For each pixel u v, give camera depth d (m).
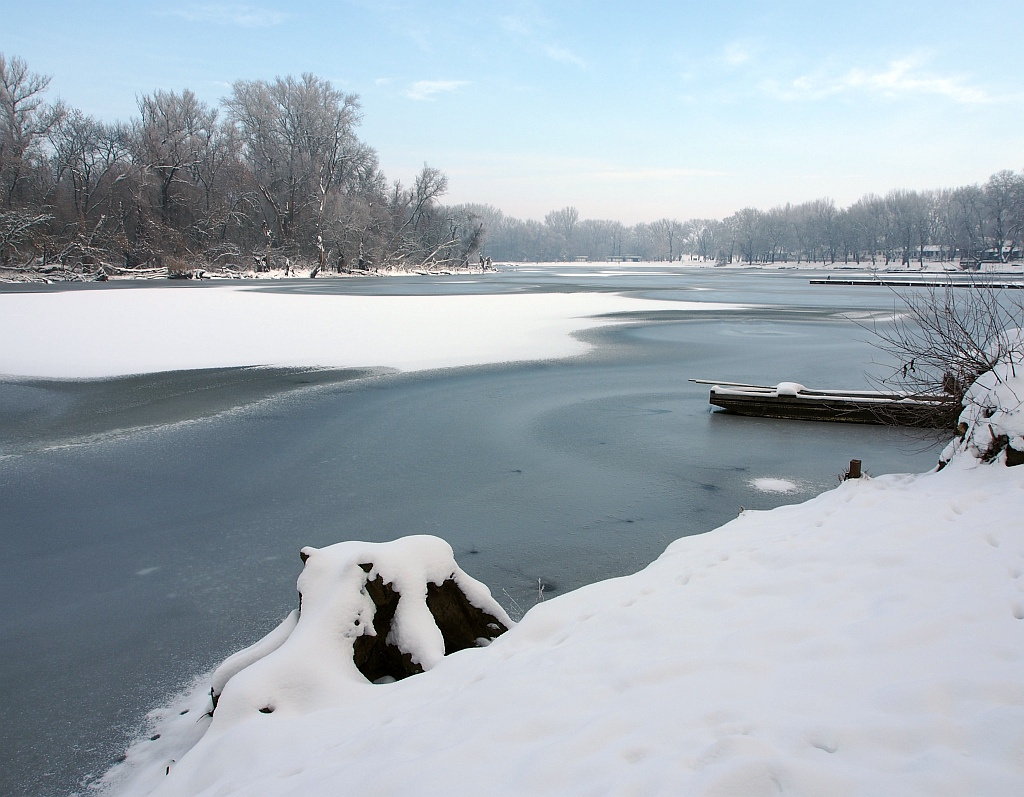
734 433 12.55
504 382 16.97
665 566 5.45
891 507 6.02
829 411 13.47
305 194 75.75
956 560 4.45
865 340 24.19
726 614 4.09
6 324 25.34
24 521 8.48
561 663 3.67
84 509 8.86
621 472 10.30
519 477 10.07
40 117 61.00
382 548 4.78
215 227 70.62
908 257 117.44
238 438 12.03
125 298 36.97
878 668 3.19
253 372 17.97
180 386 16.23
